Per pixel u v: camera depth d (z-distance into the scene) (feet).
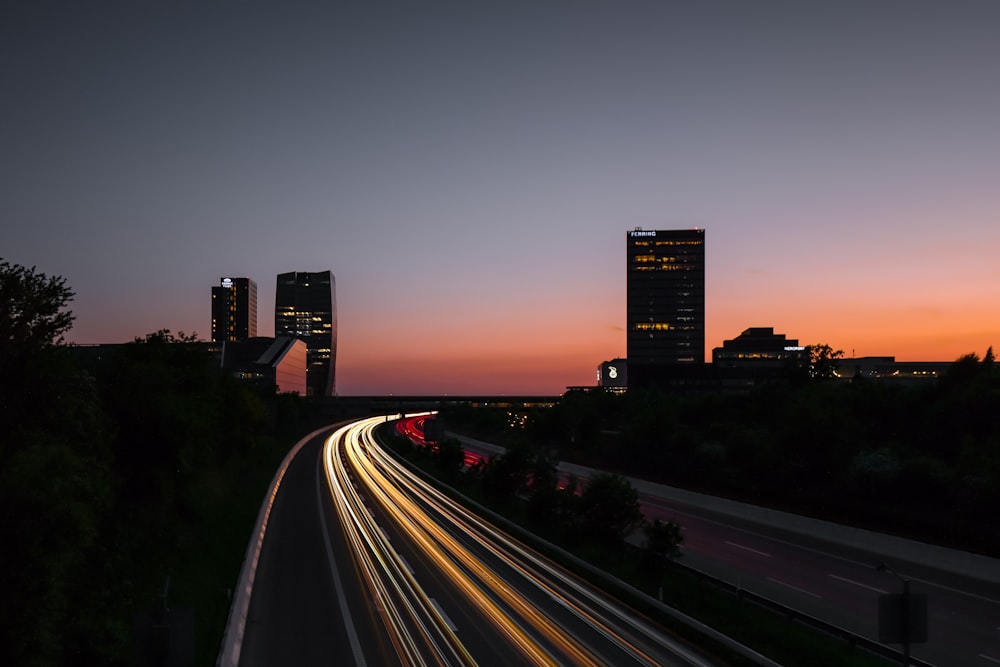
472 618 81.05
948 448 156.97
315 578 101.35
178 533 113.70
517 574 104.06
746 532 140.56
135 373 112.57
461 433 465.47
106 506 77.30
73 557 60.13
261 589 95.14
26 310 69.46
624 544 115.75
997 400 155.12
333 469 268.21
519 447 180.96
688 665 65.31
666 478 206.08
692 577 99.25
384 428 536.83
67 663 61.41
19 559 49.85
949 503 127.44
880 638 48.91
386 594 92.27
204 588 94.17
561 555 116.16
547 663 65.92
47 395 71.87
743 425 229.25
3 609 48.60
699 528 144.87
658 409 243.60
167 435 109.70
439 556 117.08
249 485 201.67
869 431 177.78
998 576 99.55
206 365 157.07
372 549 122.83
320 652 69.82
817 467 159.63
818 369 280.31
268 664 66.69
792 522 142.92
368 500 188.75
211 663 65.41
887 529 127.65
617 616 81.92
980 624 80.74
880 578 102.42
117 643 66.18
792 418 174.91
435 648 70.49
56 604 52.60
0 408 66.39
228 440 187.11
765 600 82.33
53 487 52.90
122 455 107.24
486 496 191.72
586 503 119.44
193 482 134.51
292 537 134.72
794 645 68.49
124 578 84.48
